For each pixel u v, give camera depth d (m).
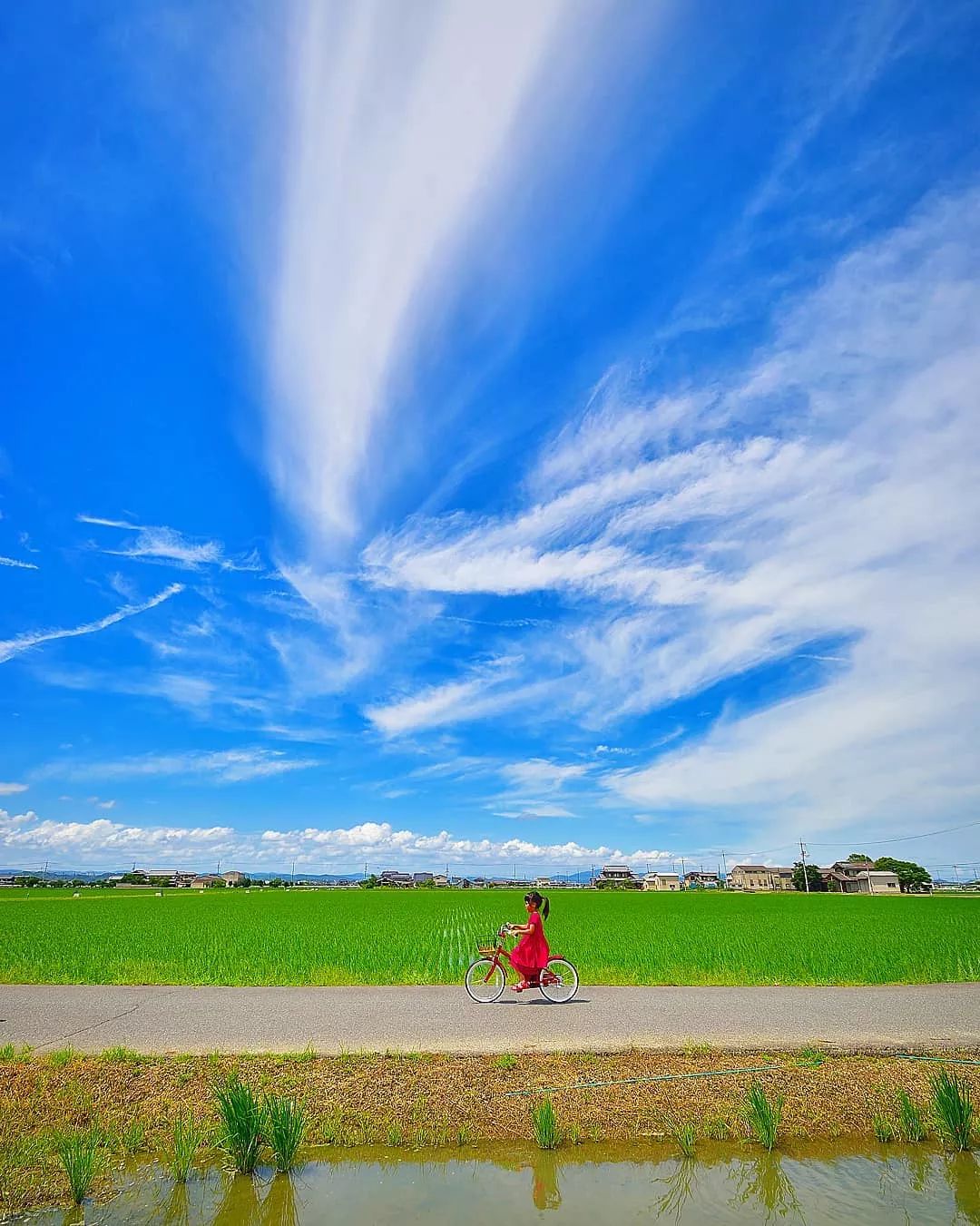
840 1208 6.76
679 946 23.30
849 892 141.38
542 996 14.39
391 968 18.91
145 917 41.78
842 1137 8.12
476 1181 7.17
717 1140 7.98
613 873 197.38
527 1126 8.12
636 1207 6.73
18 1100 8.57
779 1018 12.35
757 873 171.62
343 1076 9.23
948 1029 11.66
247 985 16.31
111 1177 7.14
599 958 20.30
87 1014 12.79
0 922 37.00
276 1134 7.34
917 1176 7.39
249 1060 9.80
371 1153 7.67
